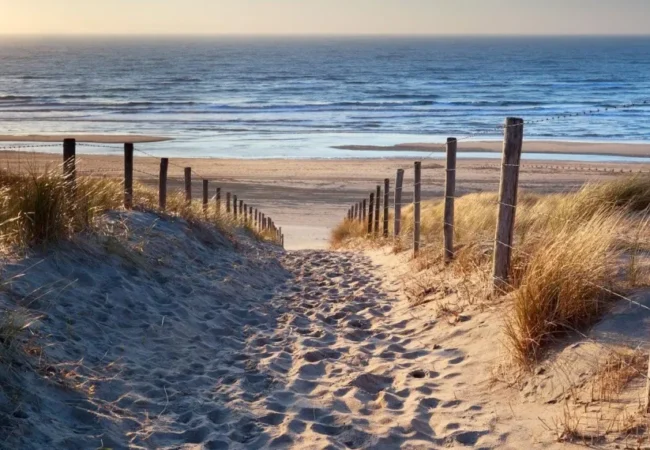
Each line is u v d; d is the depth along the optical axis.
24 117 60.56
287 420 4.60
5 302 5.32
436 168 37.41
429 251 10.07
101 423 4.16
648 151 42.81
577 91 97.81
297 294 8.97
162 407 4.68
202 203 13.99
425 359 5.90
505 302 6.33
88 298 6.30
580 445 3.89
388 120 61.22
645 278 5.64
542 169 35.00
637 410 4.00
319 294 8.95
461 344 6.05
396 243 12.52
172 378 5.26
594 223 6.89
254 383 5.34
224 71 155.50
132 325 6.18
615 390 4.27
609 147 44.50
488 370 5.33
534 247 6.91
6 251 6.35
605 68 175.62
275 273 10.49
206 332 6.65
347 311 7.85
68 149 8.33
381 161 39.78
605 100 81.94
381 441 4.32
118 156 39.25
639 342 4.69
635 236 7.25
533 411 4.50
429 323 6.87
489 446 4.17
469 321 6.44
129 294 6.77
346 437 4.41
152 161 37.81
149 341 5.91
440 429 4.48
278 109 71.62
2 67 167.25
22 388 4.16
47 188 6.84
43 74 139.38
